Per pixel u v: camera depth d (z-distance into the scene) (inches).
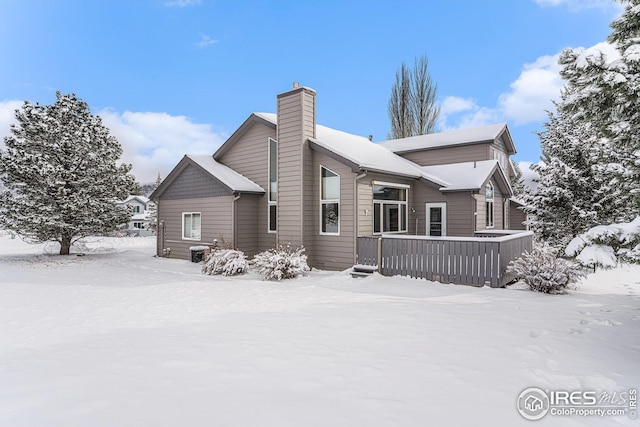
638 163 239.1
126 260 598.5
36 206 608.1
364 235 446.9
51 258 628.4
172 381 134.3
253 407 114.3
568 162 557.3
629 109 202.2
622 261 233.6
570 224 545.0
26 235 636.1
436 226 550.0
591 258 228.5
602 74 190.5
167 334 196.7
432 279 369.7
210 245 545.0
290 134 473.1
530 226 587.2
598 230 236.5
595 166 482.0
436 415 109.9
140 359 157.8
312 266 468.4
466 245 349.1
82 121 678.5
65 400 120.1
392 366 147.9
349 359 155.9
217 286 352.8
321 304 269.4
